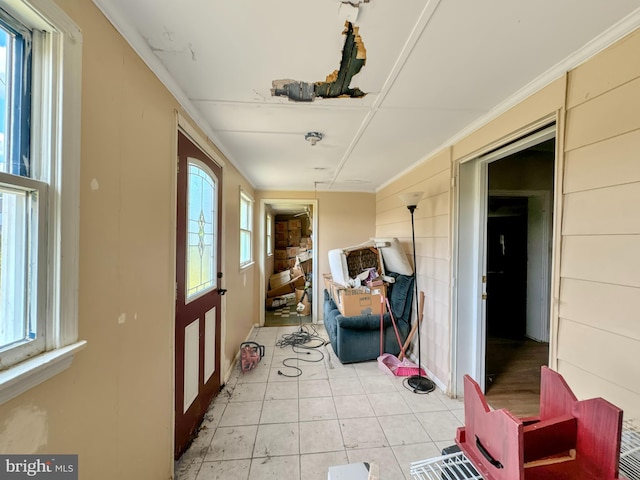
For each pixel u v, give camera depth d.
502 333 3.99
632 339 1.05
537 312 3.72
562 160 1.31
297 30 1.06
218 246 2.33
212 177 2.18
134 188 1.13
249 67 1.30
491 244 4.29
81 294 0.84
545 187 3.55
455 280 2.27
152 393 1.29
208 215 2.11
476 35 1.09
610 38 1.09
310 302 5.03
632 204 1.05
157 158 1.31
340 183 4.04
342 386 2.45
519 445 0.63
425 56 1.22
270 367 2.83
